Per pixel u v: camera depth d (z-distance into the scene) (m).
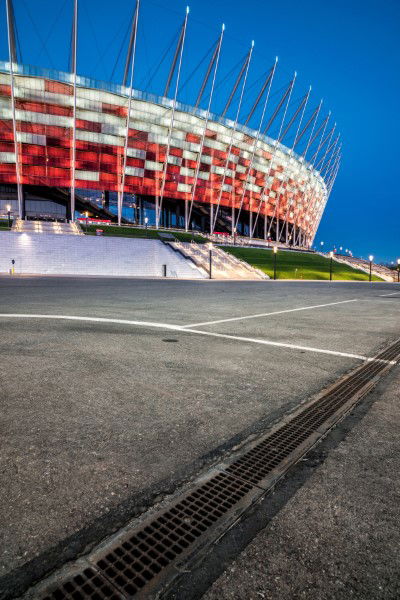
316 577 1.31
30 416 2.75
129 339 5.86
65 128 71.88
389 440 2.49
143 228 81.38
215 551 1.44
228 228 113.50
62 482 1.89
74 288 18.61
